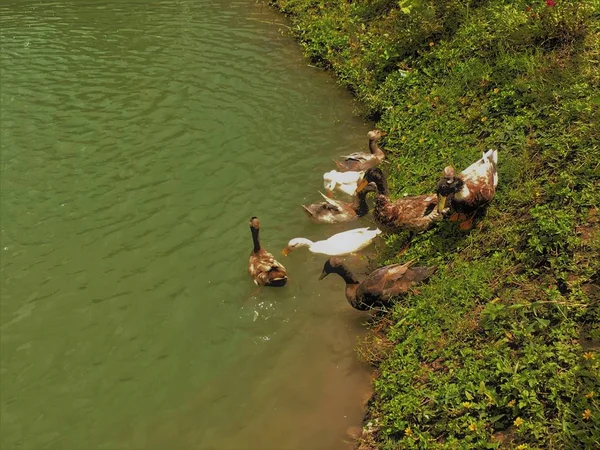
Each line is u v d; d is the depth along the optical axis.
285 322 7.64
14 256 8.76
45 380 6.87
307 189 10.23
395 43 13.30
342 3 16.44
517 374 5.57
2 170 10.79
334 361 7.00
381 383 6.38
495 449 5.18
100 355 7.19
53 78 14.45
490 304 6.38
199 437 6.20
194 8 19.22
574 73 9.41
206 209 9.77
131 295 8.07
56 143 11.66
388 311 7.30
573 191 7.34
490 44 11.35
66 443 6.16
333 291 8.12
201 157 11.16
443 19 12.88
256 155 11.19
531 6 11.61
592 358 5.42
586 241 6.64
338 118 12.39
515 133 8.97
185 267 8.56
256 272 8.08
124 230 9.30
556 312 6.09
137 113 12.77
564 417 5.12
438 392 5.89
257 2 19.42
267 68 14.77
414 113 11.14
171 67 14.95
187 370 6.99
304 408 6.45
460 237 7.79
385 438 5.78
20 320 7.68
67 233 9.24
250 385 6.77
